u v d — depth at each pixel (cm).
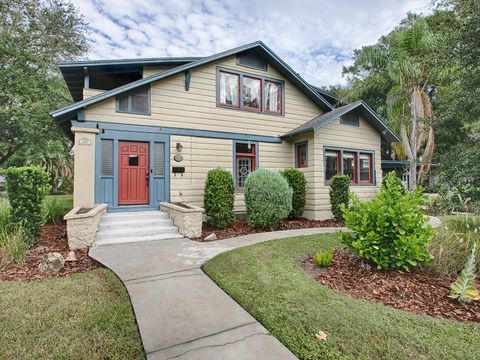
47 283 338
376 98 2148
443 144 1853
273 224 713
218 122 856
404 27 1566
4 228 486
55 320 248
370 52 1544
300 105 1002
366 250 354
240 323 242
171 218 703
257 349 204
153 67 845
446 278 343
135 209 730
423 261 351
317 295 293
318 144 881
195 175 816
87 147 688
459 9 687
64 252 488
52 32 1272
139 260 438
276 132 951
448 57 743
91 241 533
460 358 193
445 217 674
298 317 247
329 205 892
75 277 362
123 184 727
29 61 1177
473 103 682
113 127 719
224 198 714
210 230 702
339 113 874
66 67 761
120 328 236
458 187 715
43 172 532
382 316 249
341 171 925
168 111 788
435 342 211
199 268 400
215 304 281
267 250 479
